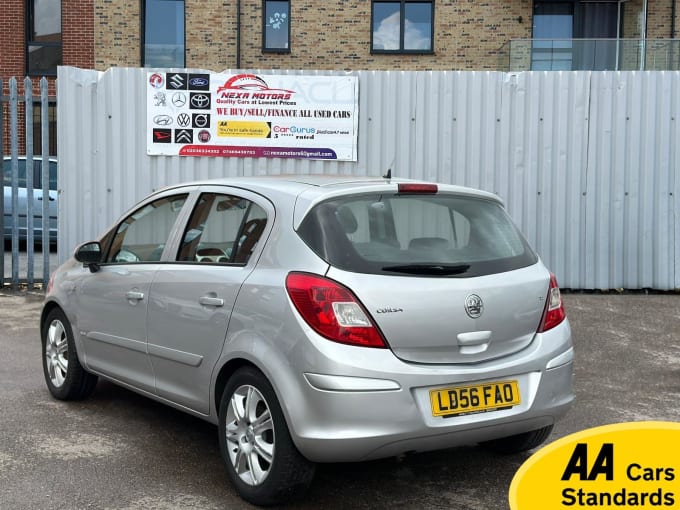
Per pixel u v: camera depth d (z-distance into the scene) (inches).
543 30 741.3
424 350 142.3
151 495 153.9
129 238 197.9
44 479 161.0
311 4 723.4
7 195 516.1
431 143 377.7
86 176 370.6
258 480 147.6
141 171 372.8
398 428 136.7
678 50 665.0
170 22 733.3
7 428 193.5
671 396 230.1
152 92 369.4
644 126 380.5
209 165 373.7
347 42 725.9
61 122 368.5
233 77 369.7
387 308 139.4
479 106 377.7
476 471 170.6
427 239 153.1
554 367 155.3
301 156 374.3
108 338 195.0
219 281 159.3
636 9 734.5
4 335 297.6
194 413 169.5
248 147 373.1
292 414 138.3
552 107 378.3
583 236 383.9
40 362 259.9
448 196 163.3
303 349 137.7
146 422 200.8
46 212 377.1
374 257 144.3
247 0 721.6
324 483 162.4
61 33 746.8
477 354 147.3
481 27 724.7
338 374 135.0
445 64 728.3
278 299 143.8
